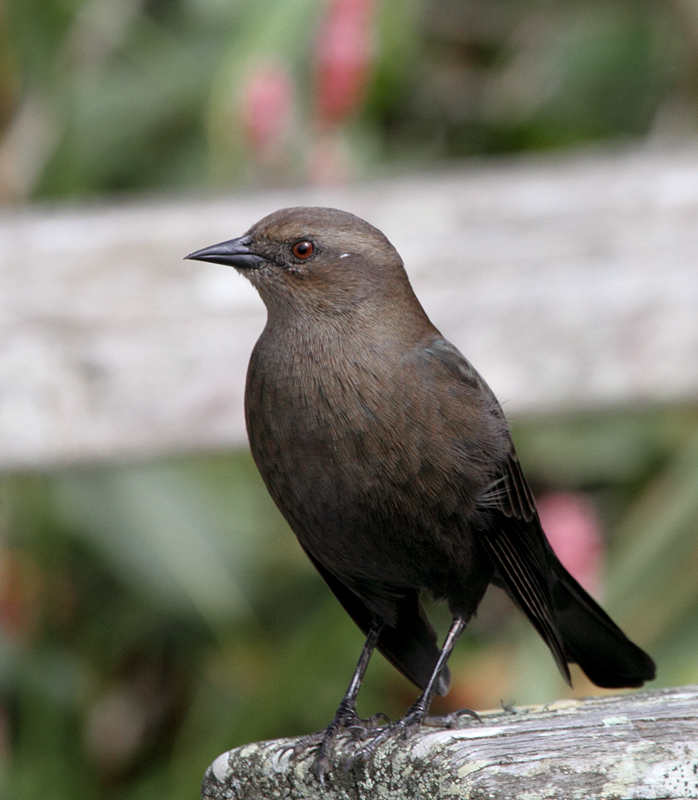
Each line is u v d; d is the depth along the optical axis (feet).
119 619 34.53
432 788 17.13
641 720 17.44
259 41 37.06
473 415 22.90
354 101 34.63
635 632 31.45
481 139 45.50
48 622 33.65
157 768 34.30
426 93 45.68
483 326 30.55
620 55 44.98
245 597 34.60
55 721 31.99
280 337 23.45
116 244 31.07
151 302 30.40
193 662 35.17
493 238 31.55
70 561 34.50
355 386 22.48
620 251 31.12
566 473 37.73
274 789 19.38
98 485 34.32
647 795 16.10
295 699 30.45
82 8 38.34
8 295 30.35
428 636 24.90
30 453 29.40
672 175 31.96
